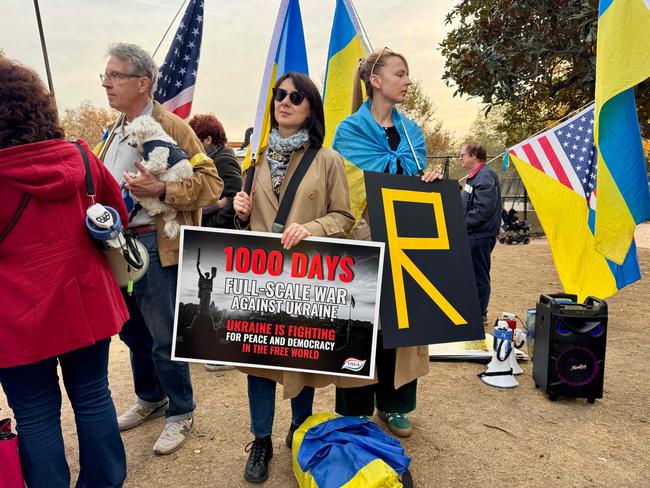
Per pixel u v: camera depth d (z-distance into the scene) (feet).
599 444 8.87
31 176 5.15
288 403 10.54
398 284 7.39
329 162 7.46
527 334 13.25
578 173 13.92
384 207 7.55
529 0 22.11
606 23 9.27
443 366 12.76
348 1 10.31
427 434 9.20
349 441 6.77
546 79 24.53
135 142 7.77
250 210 7.59
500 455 8.48
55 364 5.96
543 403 10.55
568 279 13.98
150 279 8.14
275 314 6.91
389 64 8.49
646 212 9.96
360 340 6.94
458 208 7.93
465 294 7.72
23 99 5.30
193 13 12.02
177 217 8.29
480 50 22.98
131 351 9.29
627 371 12.39
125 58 7.88
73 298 5.54
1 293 5.24
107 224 5.73
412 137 8.92
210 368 12.53
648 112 25.59
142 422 9.57
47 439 5.76
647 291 22.08
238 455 8.46
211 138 13.00
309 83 7.29
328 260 6.88
